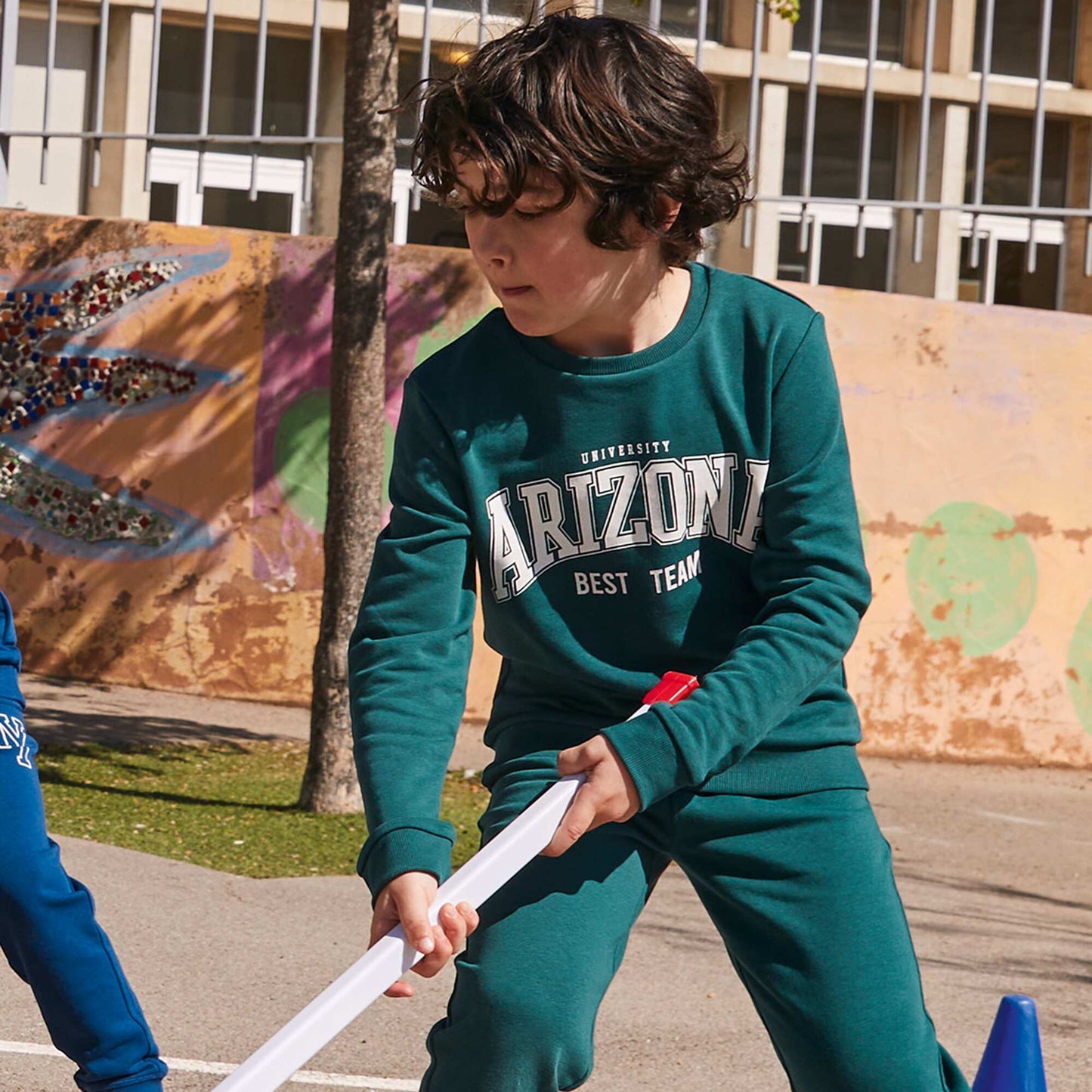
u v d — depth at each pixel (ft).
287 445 35.01
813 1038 7.89
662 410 8.05
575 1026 7.41
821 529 7.96
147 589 35.01
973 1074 14.93
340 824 24.49
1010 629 36.11
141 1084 9.38
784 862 7.98
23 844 9.16
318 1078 13.96
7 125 37.11
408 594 8.22
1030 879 25.27
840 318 35.32
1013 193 63.36
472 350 8.39
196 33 56.29
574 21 7.73
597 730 8.32
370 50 24.84
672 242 7.91
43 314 35.04
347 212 25.00
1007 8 62.59
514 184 7.29
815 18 37.70
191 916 18.76
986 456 35.96
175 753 29.50
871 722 35.65
